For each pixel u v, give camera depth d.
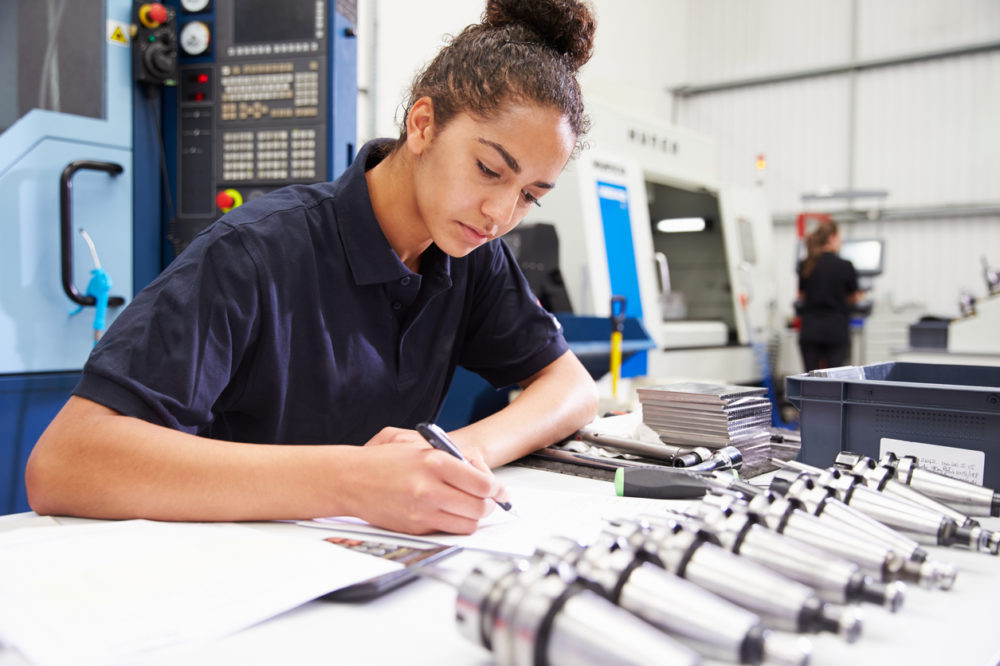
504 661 0.36
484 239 0.80
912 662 0.41
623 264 2.83
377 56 3.62
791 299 6.49
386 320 0.97
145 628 0.42
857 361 4.74
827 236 4.59
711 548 0.46
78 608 0.44
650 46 6.32
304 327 0.90
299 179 1.80
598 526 0.64
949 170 5.76
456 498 0.60
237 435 0.95
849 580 0.44
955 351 3.34
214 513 0.63
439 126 0.76
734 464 0.91
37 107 1.61
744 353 3.83
